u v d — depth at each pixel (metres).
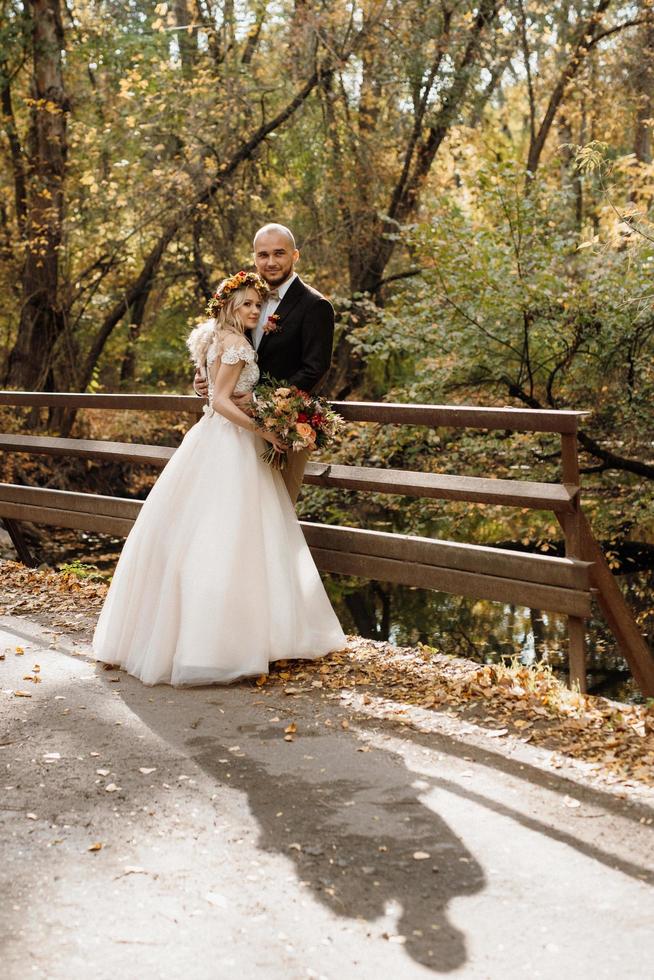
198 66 17.30
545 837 3.07
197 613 4.46
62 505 7.10
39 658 4.96
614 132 19.31
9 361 18.59
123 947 2.47
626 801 3.33
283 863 2.91
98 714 4.14
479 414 4.63
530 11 17.47
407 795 3.37
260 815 3.22
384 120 17.75
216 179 17.38
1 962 2.39
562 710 4.18
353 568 5.22
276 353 4.73
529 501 4.49
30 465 16.64
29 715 4.12
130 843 3.02
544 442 11.59
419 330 11.50
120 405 6.46
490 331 11.05
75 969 2.37
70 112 18.25
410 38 16.55
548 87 19.66
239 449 4.62
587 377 11.16
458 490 4.75
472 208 12.27
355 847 3.01
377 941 2.53
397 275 17.73
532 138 19.33
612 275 10.45
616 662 9.57
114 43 17.75
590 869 2.88
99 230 18.22
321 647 4.81
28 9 17.33
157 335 22.83
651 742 3.82
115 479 18.91
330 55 16.91
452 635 10.60
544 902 2.71
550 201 11.47
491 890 2.77
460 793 3.39
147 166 17.89
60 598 6.32
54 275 18.33
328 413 4.78
